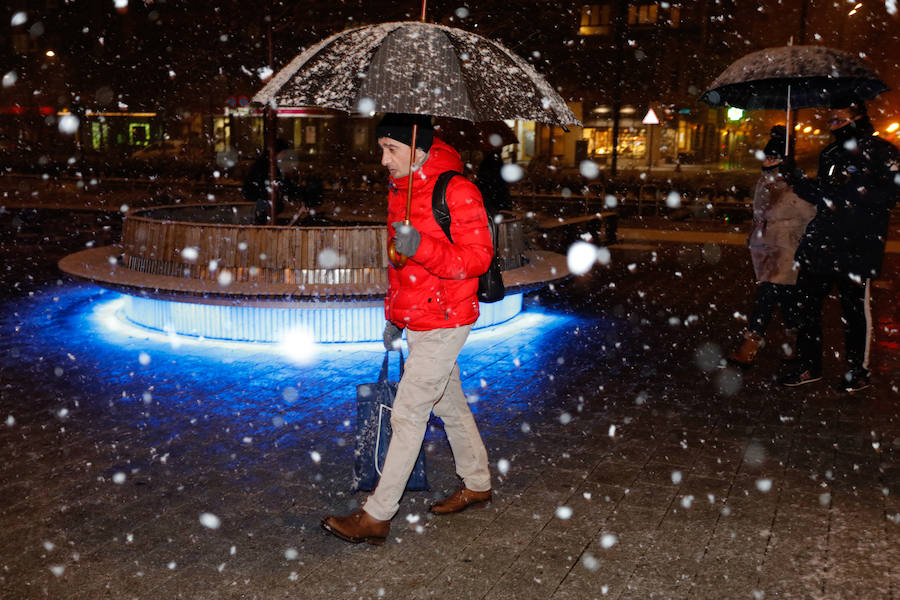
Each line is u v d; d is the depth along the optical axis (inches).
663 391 229.0
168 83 1445.6
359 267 269.4
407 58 126.6
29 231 592.4
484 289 139.6
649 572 129.6
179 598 121.5
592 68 1624.0
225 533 142.4
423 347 135.8
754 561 133.2
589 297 375.2
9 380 231.8
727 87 251.9
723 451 183.5
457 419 148.8
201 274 274.7
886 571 130.1
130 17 1440.7
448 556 134.9
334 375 240.1
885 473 170.7
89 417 202.2
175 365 248.7
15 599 120.8
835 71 210.4
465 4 567.8
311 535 142.0
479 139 232.7
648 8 1600.6
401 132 129.8
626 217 813.9
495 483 165.2
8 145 1488.7
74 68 1482.5
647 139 1819.6
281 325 275.0
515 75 135.9
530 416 207.5
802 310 230.7
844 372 248.5
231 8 634.8
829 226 216.7
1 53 1493.6
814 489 162.6
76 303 343.6
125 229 300.7
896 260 493.0
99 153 1529.3
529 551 136.6
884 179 209.5
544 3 639.1
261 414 205.9
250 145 1643.7
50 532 142.1
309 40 952.3
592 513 151.2
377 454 152.6
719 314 336.8
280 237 268.7
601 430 197.2
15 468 170.2
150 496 157.4
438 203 130.3
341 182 1135.0
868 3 1194.0
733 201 917.8
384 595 122.7
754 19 1544.0
